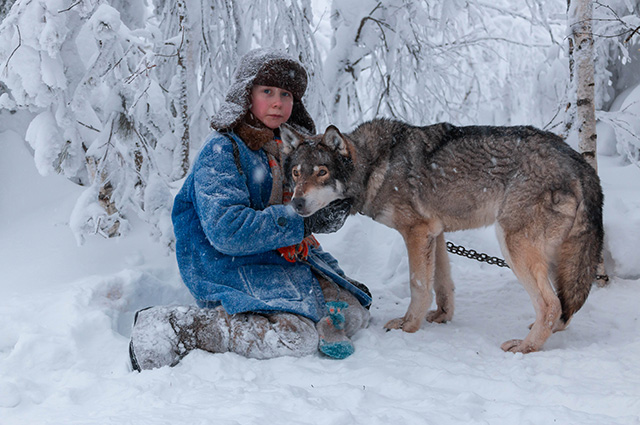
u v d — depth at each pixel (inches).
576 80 169.6
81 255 159.5
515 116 354.6
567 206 121.9
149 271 157.8
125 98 164.4
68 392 97.0
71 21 166.6
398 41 232.8
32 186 182.5
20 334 121.3
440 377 100.8
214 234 114.7
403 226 136.6
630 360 104.1
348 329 129.3
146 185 168.1
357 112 258.4
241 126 124.4
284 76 127.5
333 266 143.9
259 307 115.2
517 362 109.0
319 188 121.9
